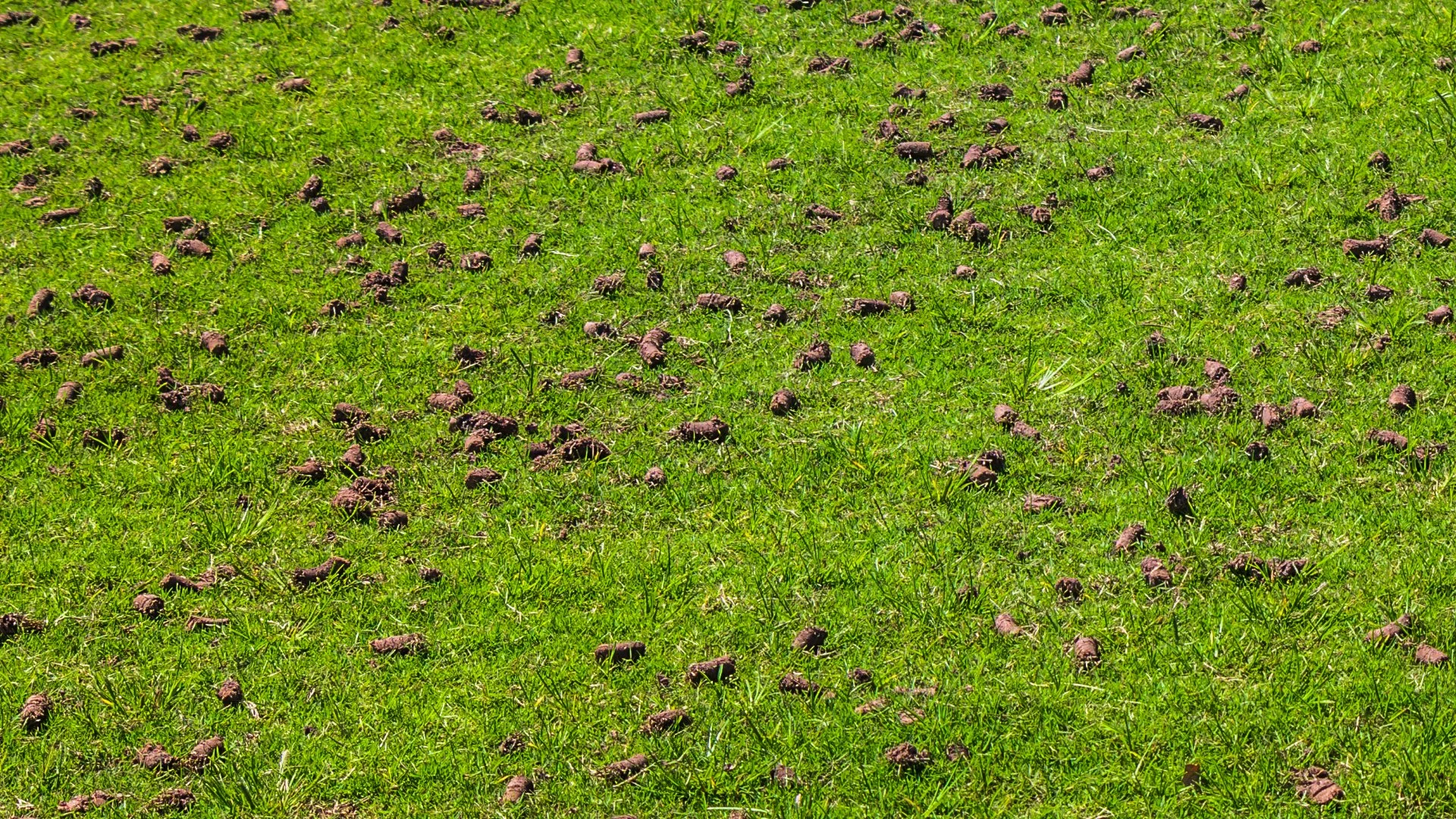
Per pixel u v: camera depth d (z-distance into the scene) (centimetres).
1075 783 648
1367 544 738
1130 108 1045
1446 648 687
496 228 977
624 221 976
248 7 1219
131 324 914
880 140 1030
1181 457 793
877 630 718
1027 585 732
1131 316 881
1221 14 1127
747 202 984
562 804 654
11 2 1232
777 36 1136
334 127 1072
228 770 671
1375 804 632
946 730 670
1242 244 927
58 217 995
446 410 851
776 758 666
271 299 931
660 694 696
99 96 1116
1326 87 1047
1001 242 944
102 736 687
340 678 709
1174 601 720
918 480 789
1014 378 848
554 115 1075
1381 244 911
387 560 768
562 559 762
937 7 1159
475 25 1170
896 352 872
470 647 721
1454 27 1089
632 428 834
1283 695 675
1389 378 827
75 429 847
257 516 793
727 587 742
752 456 812
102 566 766
